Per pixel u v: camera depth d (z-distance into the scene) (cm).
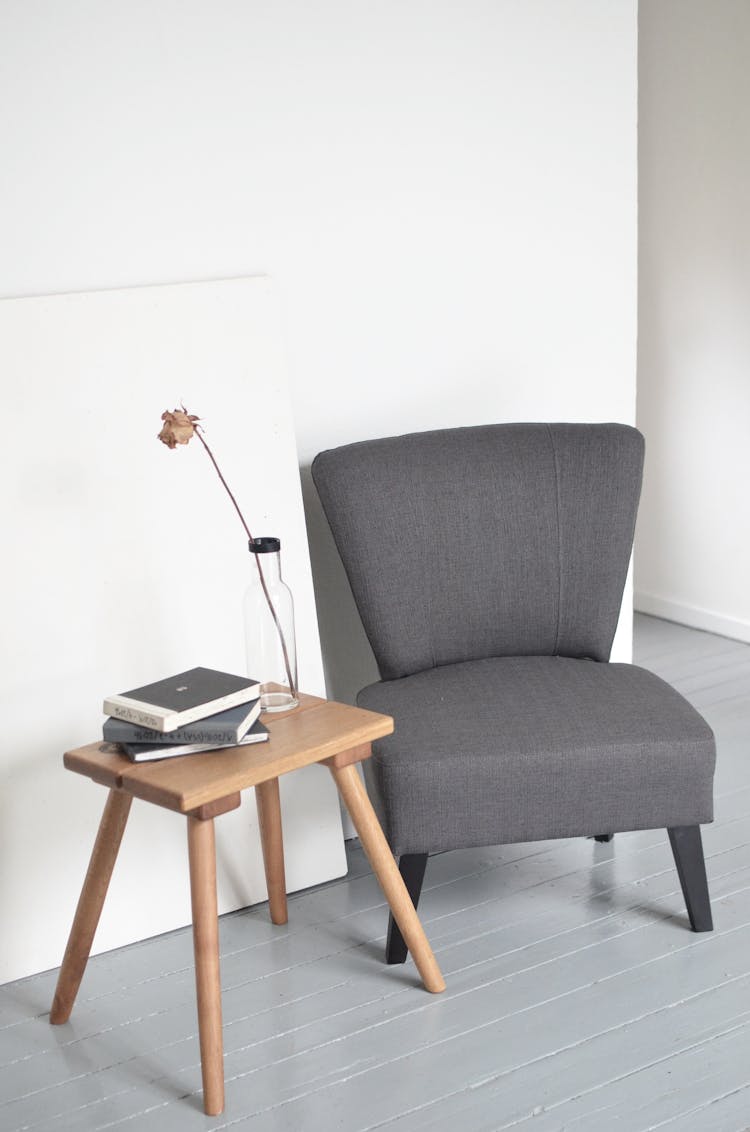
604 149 286
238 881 242
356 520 242
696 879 222
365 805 202
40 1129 181
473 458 251
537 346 286
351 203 255
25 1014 211
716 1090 181
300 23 243
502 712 222
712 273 383
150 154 231
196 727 188
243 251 244
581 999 205
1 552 217
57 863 225
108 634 228
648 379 414
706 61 371
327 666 271
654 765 213
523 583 251
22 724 220
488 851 261
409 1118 179
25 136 219
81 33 221
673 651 387
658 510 420
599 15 279
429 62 260
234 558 240
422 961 209
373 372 265
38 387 219
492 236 275
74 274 227
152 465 230
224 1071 192
